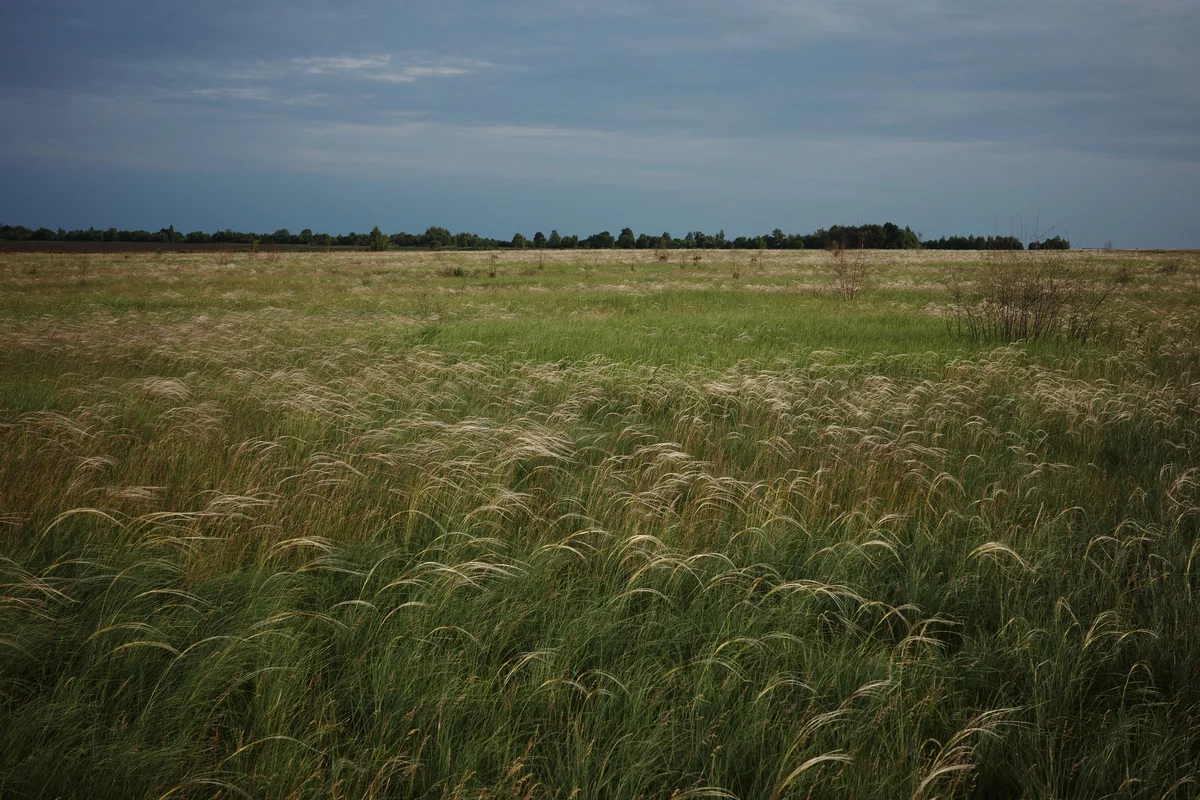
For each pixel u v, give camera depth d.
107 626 3.22
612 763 2.55
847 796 2.43
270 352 11.79
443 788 2.42
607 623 3.42
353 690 2.98
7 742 2.49
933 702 2.92
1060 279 15.22
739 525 4.72
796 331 15.39
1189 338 13.66
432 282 36.72
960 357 11.74
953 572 4.11
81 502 4.64
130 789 2.38
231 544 4.20
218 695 2.92
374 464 5.79
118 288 29.23
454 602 3.57
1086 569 4.15
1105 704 3.09
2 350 11.29
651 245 130.62
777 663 3.20
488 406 8.24
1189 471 5.64
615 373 10.06
